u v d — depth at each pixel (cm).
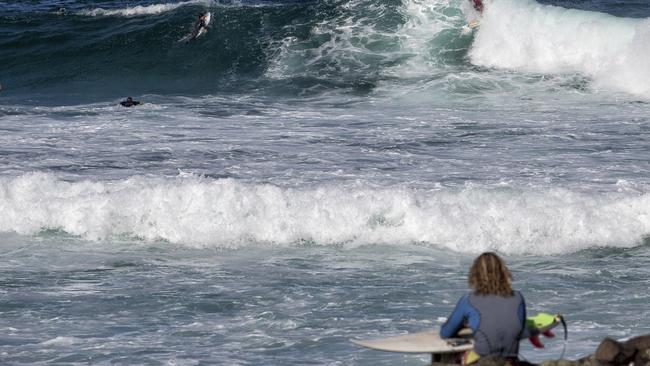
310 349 4394
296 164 7988
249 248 6288
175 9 15150
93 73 13800
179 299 5194
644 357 3275
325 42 13862
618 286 5359
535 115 10131
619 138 8856
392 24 14000
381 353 4300
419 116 10231
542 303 5041
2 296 5241
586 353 4166
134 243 6378
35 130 9475
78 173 7738
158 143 8844
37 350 4394
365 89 12150
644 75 11569
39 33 14788
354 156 8262
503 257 6128
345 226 6388
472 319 2923
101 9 15588
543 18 13012
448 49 13388
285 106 11125
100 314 4947
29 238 6438
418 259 6019
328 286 5422
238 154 8369
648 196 6538
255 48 13875
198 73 13550
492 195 6631
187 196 6581
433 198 6606
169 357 4300
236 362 4234
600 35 12500
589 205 6500
